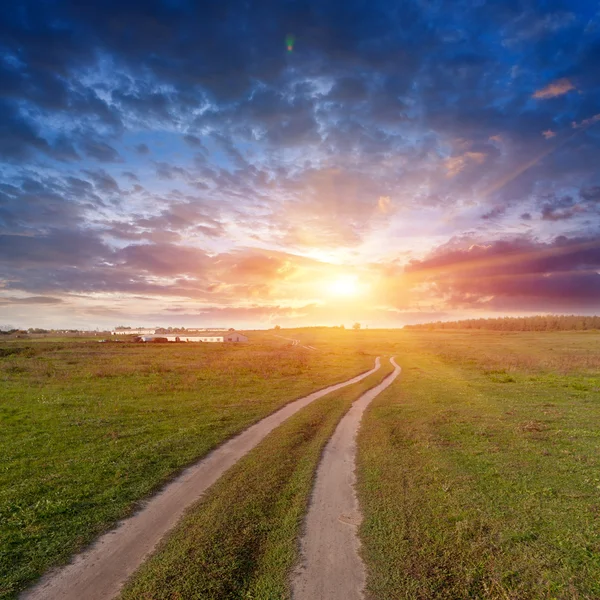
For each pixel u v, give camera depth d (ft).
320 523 25.82
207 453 41.34
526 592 18.67
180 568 20.81
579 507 27.25
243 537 24.04
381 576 20.16
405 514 26.78
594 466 35.37
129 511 27.81
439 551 22.29
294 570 20.77
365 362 159.74
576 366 121.08
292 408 65.46
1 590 19.17
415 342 320.09
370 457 39.52
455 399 70.33
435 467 35.65
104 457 39.40
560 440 43.55
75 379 95.35
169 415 58.44
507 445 41.98
